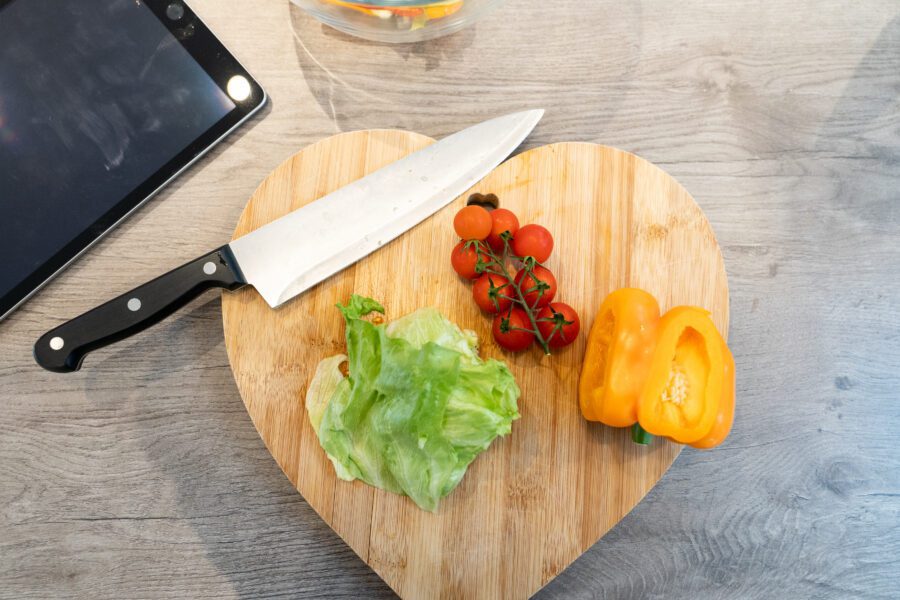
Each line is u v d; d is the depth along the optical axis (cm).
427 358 58
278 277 62
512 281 59
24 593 65
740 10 67
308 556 65
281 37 67
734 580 65
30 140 64
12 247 64
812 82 67
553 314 59
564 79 67
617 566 65
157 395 66
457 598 61
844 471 66
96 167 65
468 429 58
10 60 65
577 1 67
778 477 66
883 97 67
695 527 65
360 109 67
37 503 65
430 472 59
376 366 59
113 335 61
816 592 65
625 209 63
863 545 65
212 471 65
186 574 65
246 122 66
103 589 65
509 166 63
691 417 58
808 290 66
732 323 66
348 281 63
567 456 61
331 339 62
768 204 67
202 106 65
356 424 60
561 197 63
